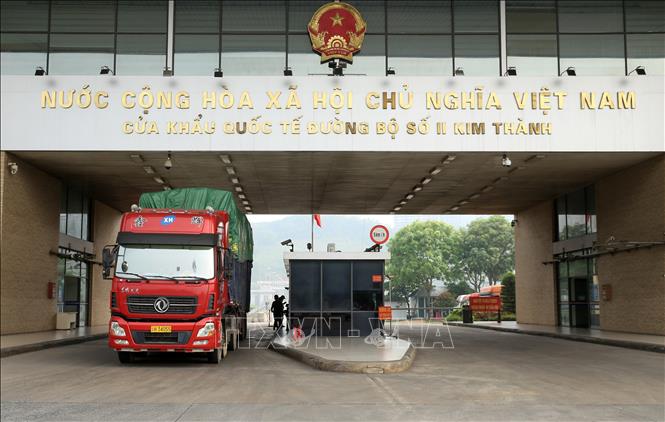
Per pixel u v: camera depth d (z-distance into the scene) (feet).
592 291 97.35
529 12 78.07
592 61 77.61
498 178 89.10
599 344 73.05
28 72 76.07
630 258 81.76
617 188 84.38
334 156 74.33
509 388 38.91
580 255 99.45
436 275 276.82
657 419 29.27
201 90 71.61
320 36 76.79
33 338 70.64
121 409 30.68
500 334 96.27
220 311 51.96
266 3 77.71
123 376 43.57
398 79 72.28
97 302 110.01
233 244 59.93
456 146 71.67
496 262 283.59
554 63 77.36
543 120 72.13
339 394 35.94
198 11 77.46
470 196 104.88
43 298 83.61
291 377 43.45
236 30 77.20
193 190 59.52
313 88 71.97
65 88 71.41
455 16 77.77
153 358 55.93
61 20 77.05
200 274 49.37
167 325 48.26
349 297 76.48
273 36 77.15
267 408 31.22
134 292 48.44
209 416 29.07
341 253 76.54
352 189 97.50
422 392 36.94
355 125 71.72
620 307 84.53
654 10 78.54
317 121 71.67
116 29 76.89
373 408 31.45
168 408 31.07
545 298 114.01
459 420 28.60
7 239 72.38
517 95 72.33
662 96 72.64
